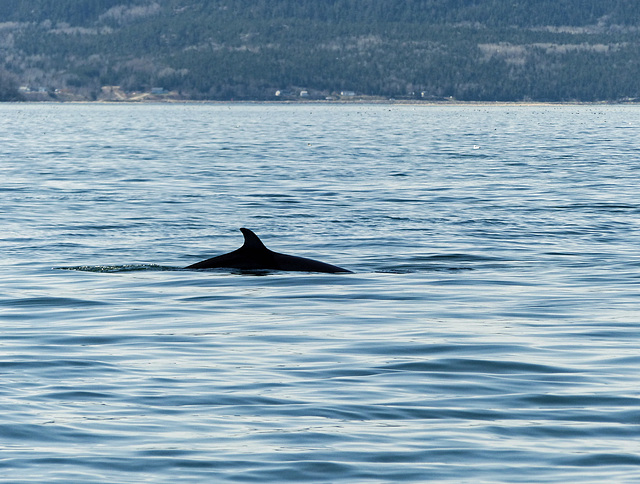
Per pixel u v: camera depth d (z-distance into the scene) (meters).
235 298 53.50
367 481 25.58
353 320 47.44
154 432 29.36
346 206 103.00
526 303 52.19
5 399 32.81
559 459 27.09
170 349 40.97
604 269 64.12
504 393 33.94
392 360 38.84
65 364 38.16
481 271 63.47
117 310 50.28
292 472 26.14
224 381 35.44
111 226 86.38
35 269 64.12
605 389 34.41
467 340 42.69
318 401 32.84
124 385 34.84
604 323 46.69
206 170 155.00
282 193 117.06
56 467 26.34
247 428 29.81
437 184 129.88
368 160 181.62
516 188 124.25
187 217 93.25
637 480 25.48
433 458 27.19
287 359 39.06
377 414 31.36
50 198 109.69
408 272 62.97
